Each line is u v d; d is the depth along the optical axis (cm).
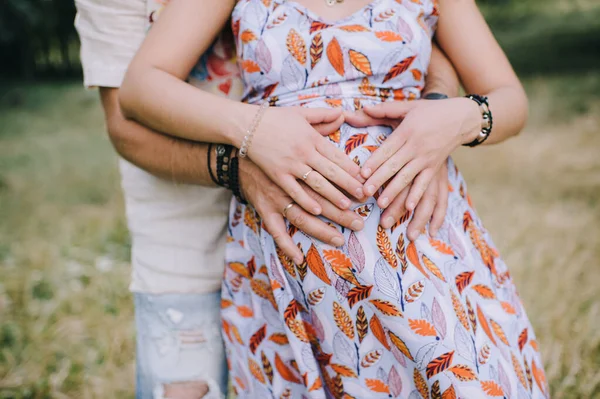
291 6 140
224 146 140
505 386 132
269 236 141
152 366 169
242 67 146
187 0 143
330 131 136
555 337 268
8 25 1002
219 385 172
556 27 1639
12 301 321
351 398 138
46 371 266
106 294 328
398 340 130
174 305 167
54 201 482
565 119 677
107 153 630
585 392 236
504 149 584
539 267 330
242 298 155
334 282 133
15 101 897
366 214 133
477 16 159
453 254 141
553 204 433
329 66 139
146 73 139
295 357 137
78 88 986
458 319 131
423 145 132
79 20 159
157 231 167
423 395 131
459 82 163
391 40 140
